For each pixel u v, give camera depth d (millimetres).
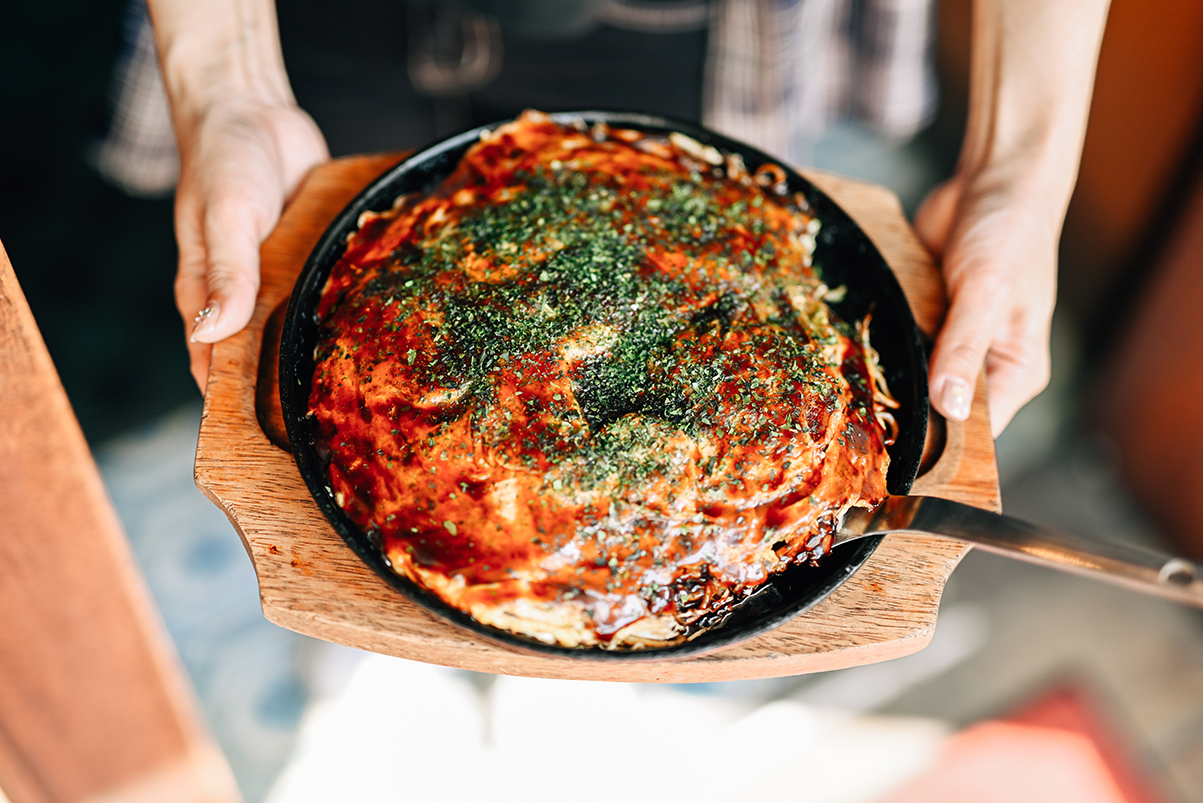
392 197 472
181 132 517
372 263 445
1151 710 787
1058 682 799
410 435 402
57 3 1081
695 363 414
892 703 797
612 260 437
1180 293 780
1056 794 759
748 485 397
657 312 426
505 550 389
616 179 466
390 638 395
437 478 396
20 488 414
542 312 420
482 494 393
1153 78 744
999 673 803
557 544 388
